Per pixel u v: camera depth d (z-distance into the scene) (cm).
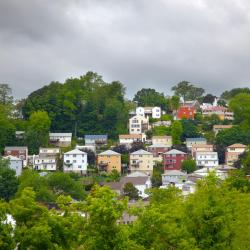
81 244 6494
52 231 6744
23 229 6669
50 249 6656
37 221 6856
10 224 6706
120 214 6309
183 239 6266
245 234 6775
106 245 6112
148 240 6469
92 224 6244
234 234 6512
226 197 6981
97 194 6412
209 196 6581
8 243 6531
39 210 6962
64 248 6762
